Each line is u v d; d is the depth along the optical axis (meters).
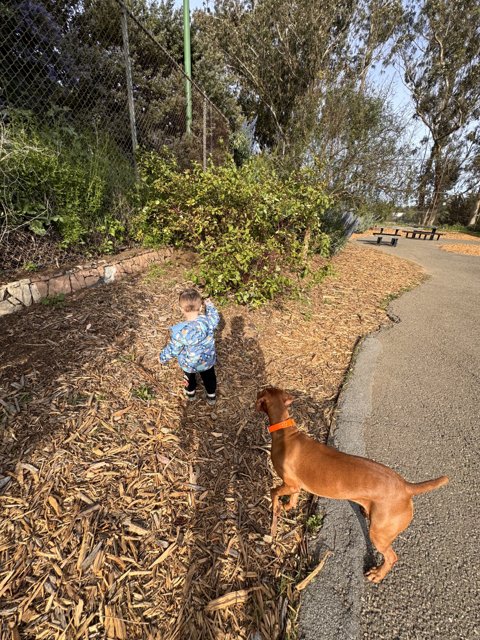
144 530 2.01
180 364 2.90
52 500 2.03
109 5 5.54
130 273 5.00
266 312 4.83
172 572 1.85
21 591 1.65
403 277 8.08
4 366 2.81
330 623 1.71
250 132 12.18
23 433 2.34
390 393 3.62
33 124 4.43
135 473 2.31
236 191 4.48
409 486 1.81
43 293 3.88
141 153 5.63
